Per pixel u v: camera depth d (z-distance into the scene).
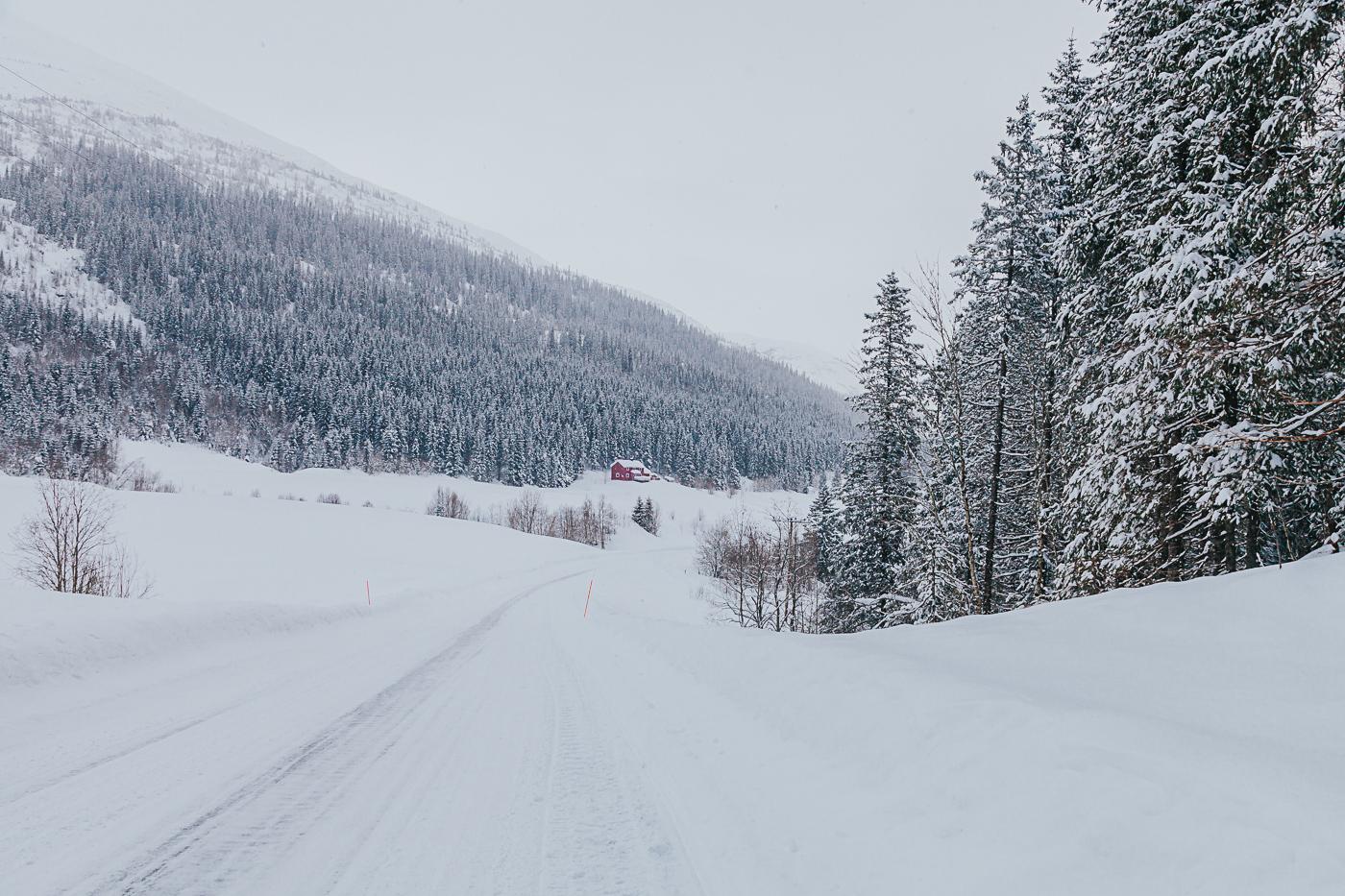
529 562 61.62
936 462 16.67
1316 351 8.99
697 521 121.56
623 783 4.89
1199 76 10.34
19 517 42.66
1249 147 10.70
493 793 4.65
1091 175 13.73
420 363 190.38
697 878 3.39
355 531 66.50
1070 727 3.76
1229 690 4.63
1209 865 2.56
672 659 9.94
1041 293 18.22
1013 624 7.75
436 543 66.19
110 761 5.25
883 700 5.21
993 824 3.32
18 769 4.99
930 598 19.11
